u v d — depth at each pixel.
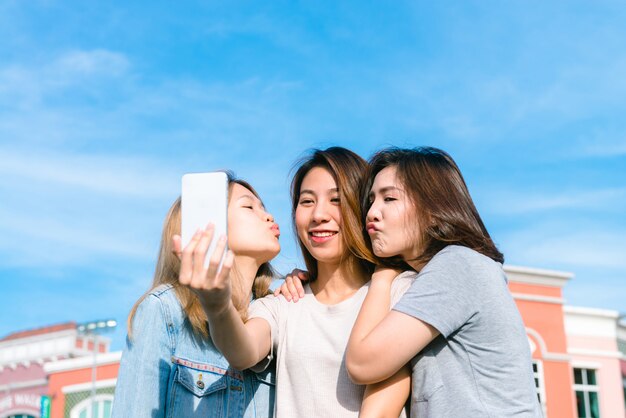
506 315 2.34
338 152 3.02
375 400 2.38
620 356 21.83
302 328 2.80
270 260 3.08
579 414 20.88
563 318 20.48
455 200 2.56
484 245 2.54
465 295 2.34
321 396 2.65
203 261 1.99
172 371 2.74
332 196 2.94
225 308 2.16
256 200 3.09
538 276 20.44
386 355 2.28
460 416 2.27
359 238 2.85
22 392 27.53
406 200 2.55
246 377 2.84
